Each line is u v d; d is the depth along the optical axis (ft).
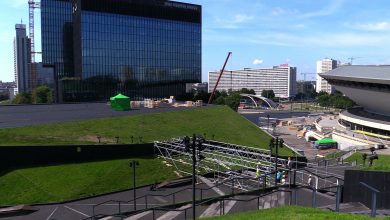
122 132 188.75
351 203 72.69
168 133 201.77
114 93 476.95
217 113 275.18
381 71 292.40
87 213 108.99
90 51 451.94
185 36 540.93
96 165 145.48
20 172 134.00
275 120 462.60
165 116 235.40
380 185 73.10
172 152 161.68
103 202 117.39
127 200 119.34
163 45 517.96
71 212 109.91
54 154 144.36
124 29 477.36
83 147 148.87
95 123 195.31
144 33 496.64
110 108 275.18
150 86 509.35
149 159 156.66
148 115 228.84
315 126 402.52
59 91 478.59
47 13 511.40
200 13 554.46
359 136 291.79
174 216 86.02
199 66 561.43
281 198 85.56
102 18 456.86
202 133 215.51
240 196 92.38
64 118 207.41
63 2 520.83
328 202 79.71
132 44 486.79
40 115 222.48
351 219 50.93
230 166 151.53
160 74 517.96
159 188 129.90
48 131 170.91
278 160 135.03
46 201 118.83
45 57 514.68
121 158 154.81
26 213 108.78
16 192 122.83
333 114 577.84
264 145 217.97
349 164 151.02
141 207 111.65
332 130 340.39
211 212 83.51
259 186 116.06
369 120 312.09
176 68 535.19
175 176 143.74
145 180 139.03
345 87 337.72
